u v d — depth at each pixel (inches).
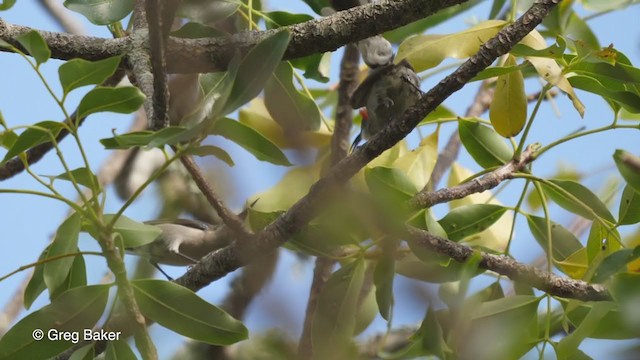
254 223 298.4
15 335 253.0
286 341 253.0
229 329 253.1
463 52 312.3
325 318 290.5
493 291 308.0
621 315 260.5
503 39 269.0
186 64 320.5
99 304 253.9
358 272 292.5
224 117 237.0
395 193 294.8
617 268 257.3
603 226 291.6
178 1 263.7
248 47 321.1
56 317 253.4
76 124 235.9
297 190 315.3
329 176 275.7
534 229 319.3
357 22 316.5
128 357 257.6
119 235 243.3
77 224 260.8
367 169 295.7
